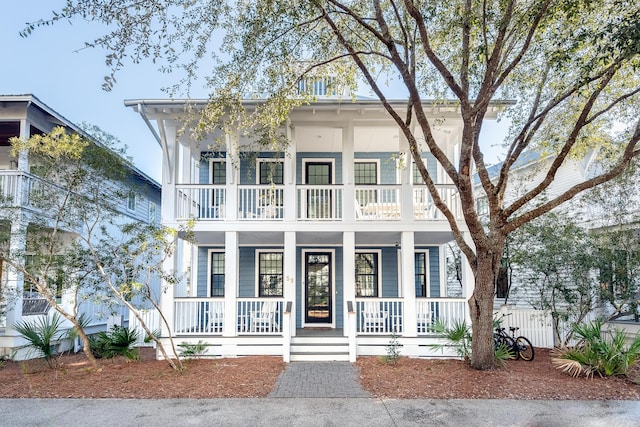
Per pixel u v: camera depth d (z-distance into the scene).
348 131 10.60
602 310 11.20
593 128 9.83
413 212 10.51
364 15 8.87
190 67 7.57
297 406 6.41
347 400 6.70
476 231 8.12
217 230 10.42
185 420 5.81
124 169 9.91
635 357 8.05
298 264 13.03
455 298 10.38
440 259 13.31
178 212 10.59
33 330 9.42
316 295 13.02
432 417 5.92
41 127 11.46
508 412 6.10
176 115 10.27
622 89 9.35
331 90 9.78
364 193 13.23
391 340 9.71
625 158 7.73
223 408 6.31
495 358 8.66
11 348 10.05
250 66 8.05
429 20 8.04
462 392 7.05
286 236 10.48
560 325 11.45
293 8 7.42
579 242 10.57
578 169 12.70
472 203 7.99
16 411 6.16
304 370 8.69
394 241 12.31
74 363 9.73
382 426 5.61
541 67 8.66
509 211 8.22
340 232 10.75
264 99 10.09
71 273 9.12
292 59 8.67
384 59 9.41
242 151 11.77
